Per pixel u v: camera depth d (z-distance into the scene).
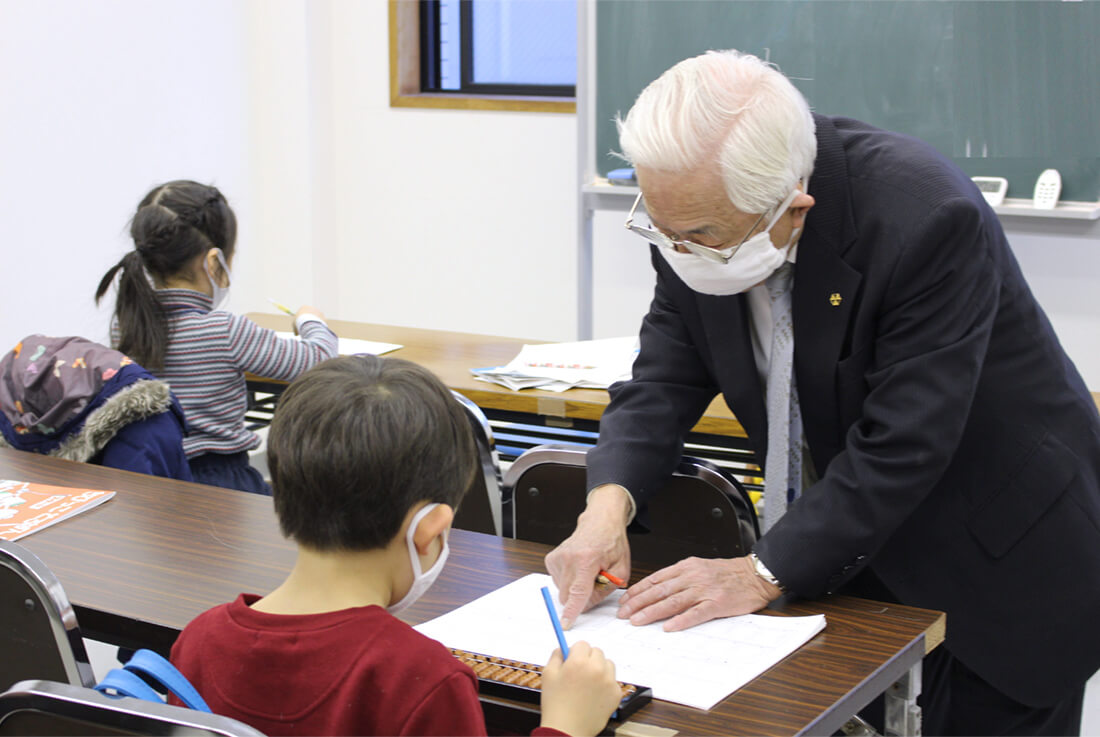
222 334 2.18
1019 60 3.12
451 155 4.50
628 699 0.98
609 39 3.70
